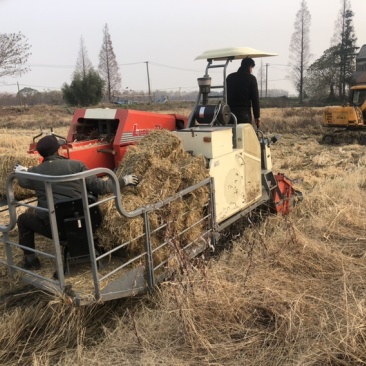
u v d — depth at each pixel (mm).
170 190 4086
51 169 3619
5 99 62938
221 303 3555
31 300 4047
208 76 5742
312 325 3365
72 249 3438
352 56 55875
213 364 3062
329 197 6617
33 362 3188
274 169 10617
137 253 3842
